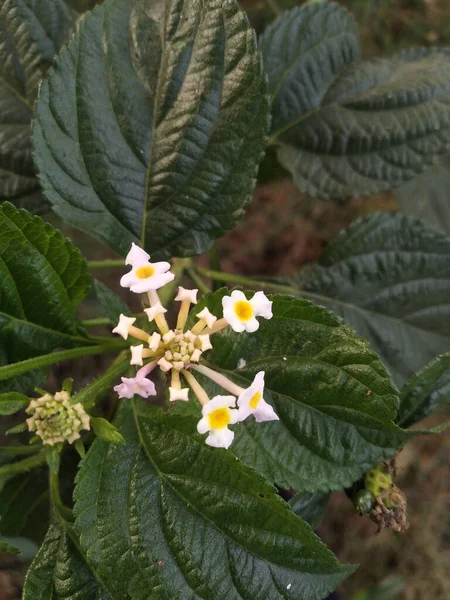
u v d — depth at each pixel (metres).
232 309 0.10
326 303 0.17
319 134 0.17
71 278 0.12
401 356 0.16
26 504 0.15
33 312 0.12
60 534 0.12
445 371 0.12
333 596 0.17
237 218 0.13
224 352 0.12
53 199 0.13
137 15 0.13
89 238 0.26
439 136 0.16
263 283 0.17
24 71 0.15
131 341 0.13
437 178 0.20
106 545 0.11
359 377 0.11
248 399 0.10
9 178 0.16
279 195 0.29
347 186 0.17
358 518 0.27
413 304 0.17
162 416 0.11
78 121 0.13
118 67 0.13
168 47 0.13
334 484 0.11
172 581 0.11
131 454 0.11
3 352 0.12
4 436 0.16
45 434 0.10
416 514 0.28
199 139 0.13
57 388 0.25
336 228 0.29
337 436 0.11
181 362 0.10
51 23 0.15
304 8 0.17
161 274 0.10
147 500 0.11
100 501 0.11
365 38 0.28
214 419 0.10
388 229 0.16
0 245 0.11
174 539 0.11
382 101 0.16
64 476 0.15
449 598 0.27
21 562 0.21
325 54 0.17
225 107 0.13
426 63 0.17
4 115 0.15
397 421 0.12
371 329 0.17
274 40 0.17
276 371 0.12
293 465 0.11
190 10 0.12
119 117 0.13
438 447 0.28
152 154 0.13
